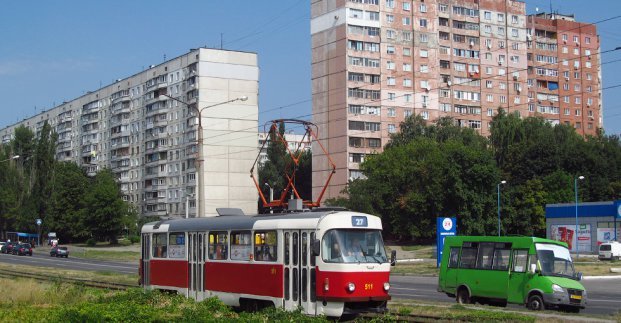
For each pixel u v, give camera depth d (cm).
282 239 2023
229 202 10219
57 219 10719
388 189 8469
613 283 3919
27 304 2277
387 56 10219
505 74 11400
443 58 10800
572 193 8644
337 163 10000
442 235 4797
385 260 1977
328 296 1869
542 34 12700
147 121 11662
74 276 4044
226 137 10288
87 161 13488
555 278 2241
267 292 2058
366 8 10112
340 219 1936
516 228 8825
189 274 2430
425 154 8575
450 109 10800
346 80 9919
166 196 11138
